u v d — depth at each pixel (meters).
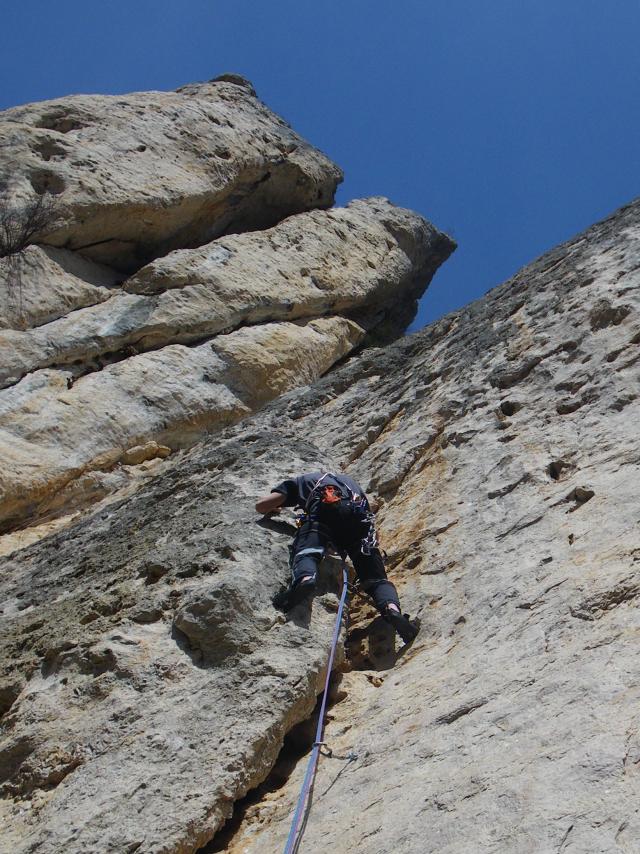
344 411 9.82
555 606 5.00
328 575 6.20
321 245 16.58
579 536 5.53
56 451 11.59
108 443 12.00
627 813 3.52
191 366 13.38
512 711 4.39
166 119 16.19
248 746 4.90
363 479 7.88
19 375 12.21
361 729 5.05
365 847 4.04
